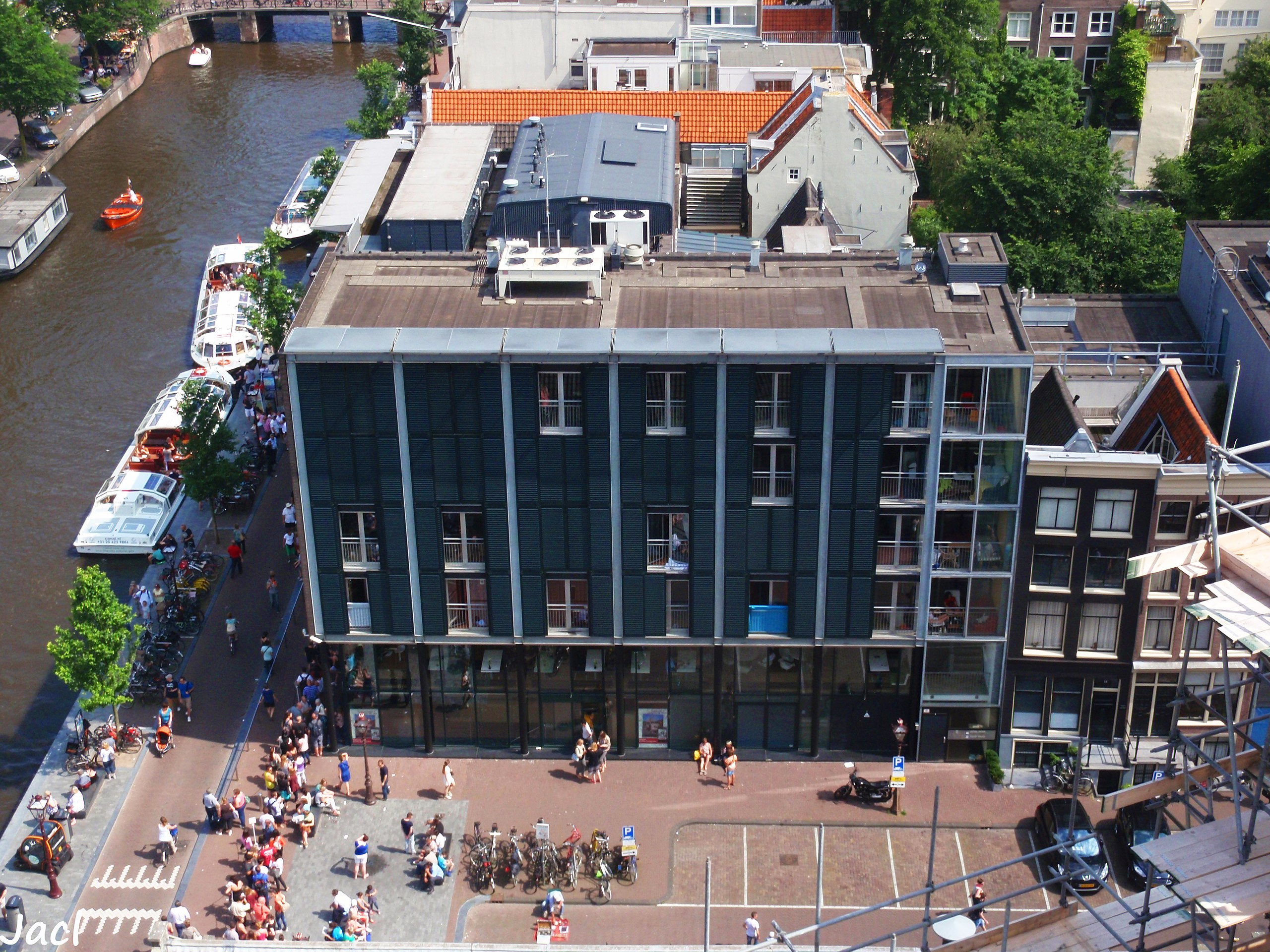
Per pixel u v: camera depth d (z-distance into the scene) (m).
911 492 65.62
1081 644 67.44
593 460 65.25
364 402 64.62
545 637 69.19
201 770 71.75
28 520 95.25
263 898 62.47
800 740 72.00
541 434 64.88
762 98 104.62
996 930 40.28
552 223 85.75
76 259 131.62
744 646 69.31
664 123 98.62
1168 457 67.06
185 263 130.62
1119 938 37.00
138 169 150.25
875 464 64.69
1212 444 37.12
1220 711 67.94
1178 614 66.31
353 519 67.50
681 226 99.06
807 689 70.81
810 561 66.94
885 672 70.06
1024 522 65.31
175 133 160.00
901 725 69.81
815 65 113.81
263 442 97.50
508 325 66.94
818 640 68.62
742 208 100.75
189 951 60.28
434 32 157.12
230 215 140.00
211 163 151.75
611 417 64.38
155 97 171.50
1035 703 69.19
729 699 71.25
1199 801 62.34
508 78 118.75
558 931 61.28
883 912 62.84
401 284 70.44
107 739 71.81
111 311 122.56
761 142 99.38
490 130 98.75
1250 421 71.56
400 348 63.50
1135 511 64.38
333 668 71.00
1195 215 109.75
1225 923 34.19
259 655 79.75
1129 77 125.44
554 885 64.56
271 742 73.56
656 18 117.12
